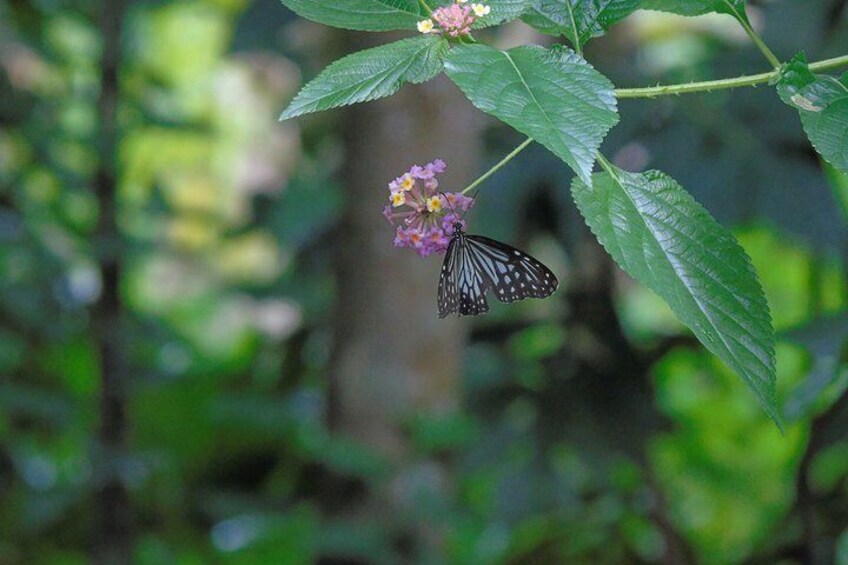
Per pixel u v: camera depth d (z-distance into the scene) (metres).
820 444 2.23
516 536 3.64
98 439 3.31
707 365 3.90
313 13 1.72
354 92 1.69
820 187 3.35
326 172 4.55
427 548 3.19
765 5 3.50
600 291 3.58
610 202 1.70
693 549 3.46
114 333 3.25
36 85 3.63
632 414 3.51
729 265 1.69
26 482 4.18
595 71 1.66
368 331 3.28
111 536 3.33
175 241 5.12
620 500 3.46
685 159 3.37
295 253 4.22
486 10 1.70
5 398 3.42
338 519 3.19
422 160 3.20
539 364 3.63
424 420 3.06
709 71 3.45
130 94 3.42
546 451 3.55
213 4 5.76
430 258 3.27
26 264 3.48
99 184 3.23
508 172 3.53
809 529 2.39
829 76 1.72
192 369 4.83
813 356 2.15
